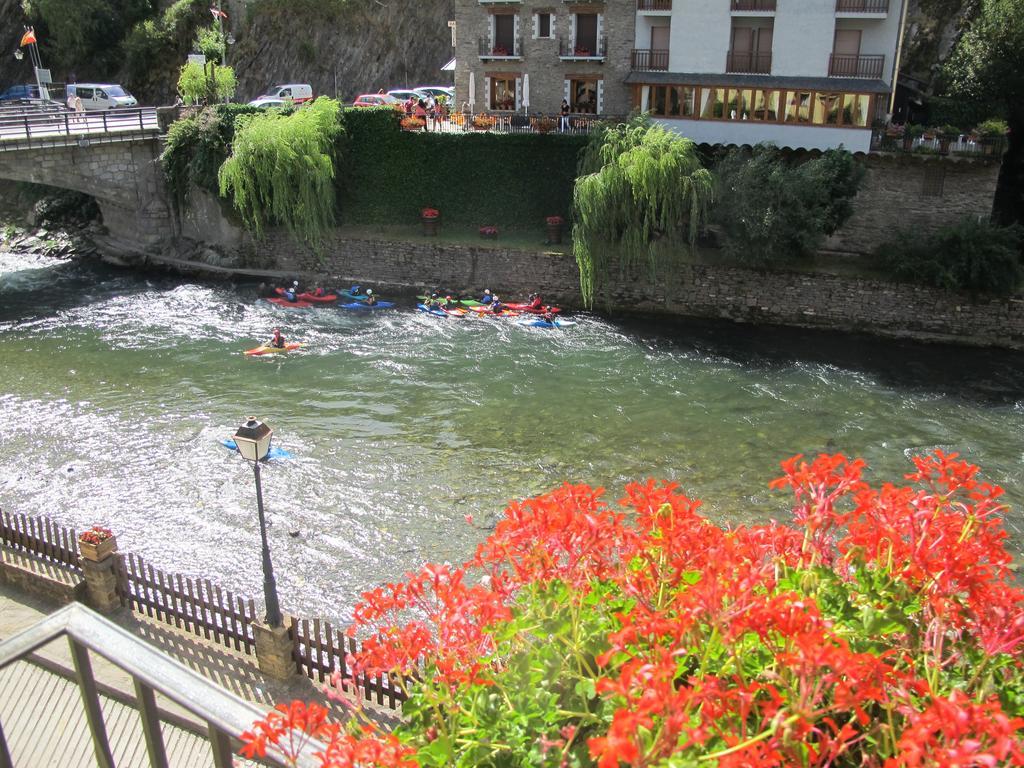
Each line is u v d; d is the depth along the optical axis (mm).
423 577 5102
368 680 12594
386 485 21234
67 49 63500
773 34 36438
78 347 31141
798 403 26797
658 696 3410
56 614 3145
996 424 25359
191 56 44438
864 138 34688
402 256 39250
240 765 8867
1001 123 34656
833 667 3701
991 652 4418
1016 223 32344
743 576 4395
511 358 30500
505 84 44125
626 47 40938
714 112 37094
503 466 22391
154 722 3143
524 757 4129
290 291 36938
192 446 23156
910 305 33031
